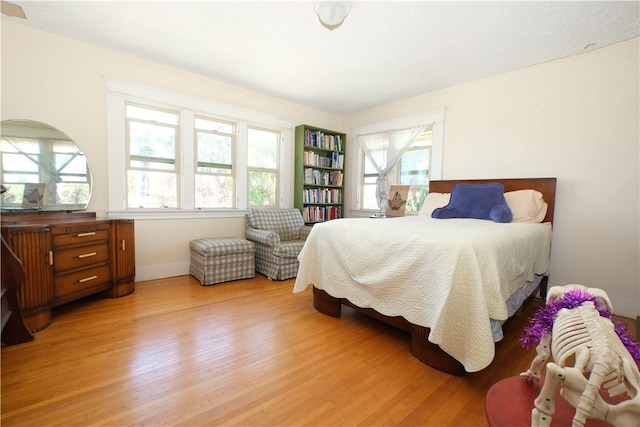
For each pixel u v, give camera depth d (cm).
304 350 173
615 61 243
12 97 235
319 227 229
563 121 270
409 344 183
